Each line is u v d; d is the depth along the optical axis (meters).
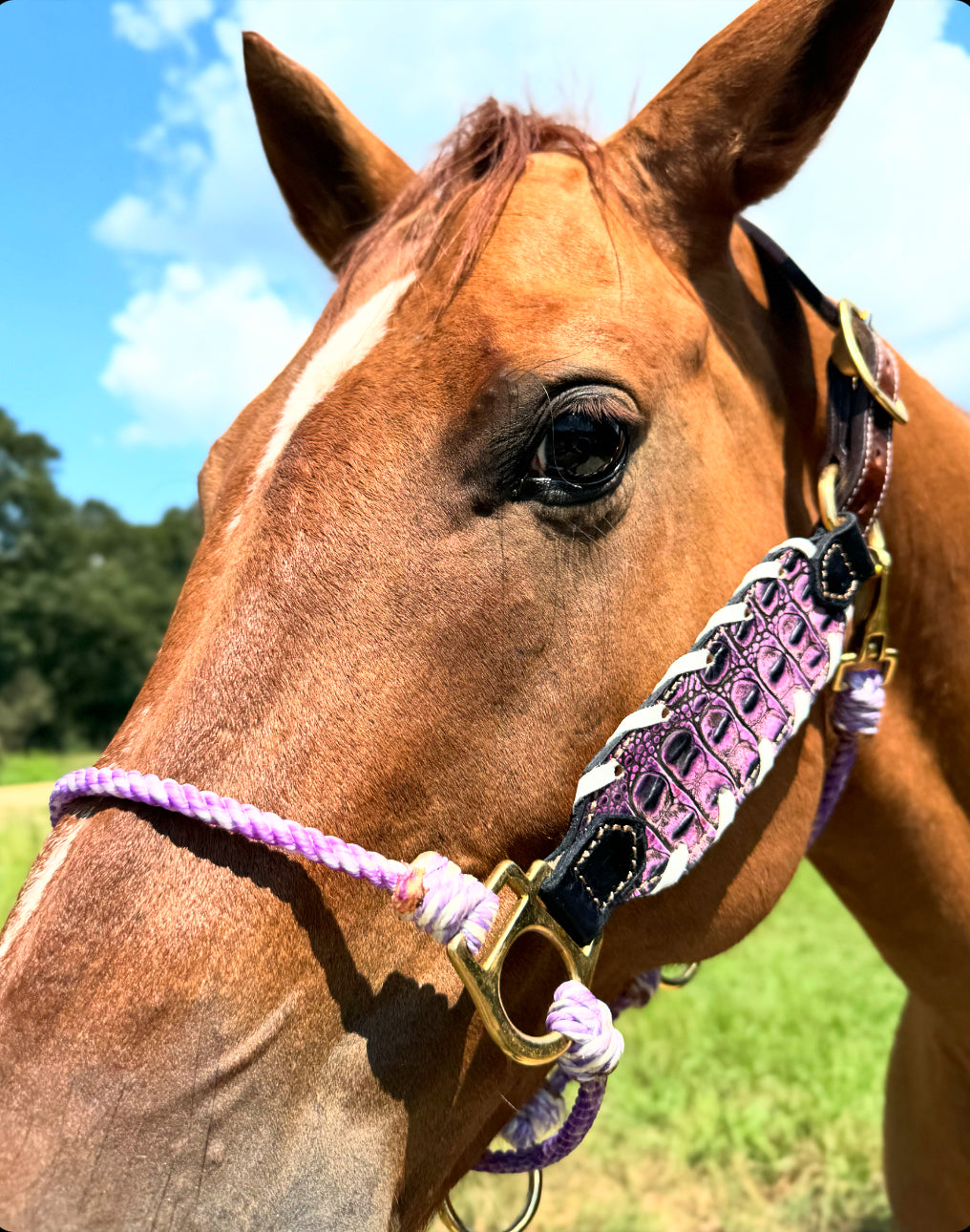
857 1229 3.13
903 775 1.67
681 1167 3.49
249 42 1.67
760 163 1.42
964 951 1.75
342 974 1.08
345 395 1.20
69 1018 0.97
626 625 1.22
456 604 1.14
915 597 1.66
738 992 5.02
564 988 1.13
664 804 1.20
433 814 1.13
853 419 1.47
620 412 1.19
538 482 1.17
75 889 1.02
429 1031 1.14
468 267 1.23
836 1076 3.96
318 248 1.87
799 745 1.43
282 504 1.16
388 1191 1.09
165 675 1.14
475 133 1.39
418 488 1.15
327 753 1.08
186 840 1.04
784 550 1.34
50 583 35.12
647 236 1.40
